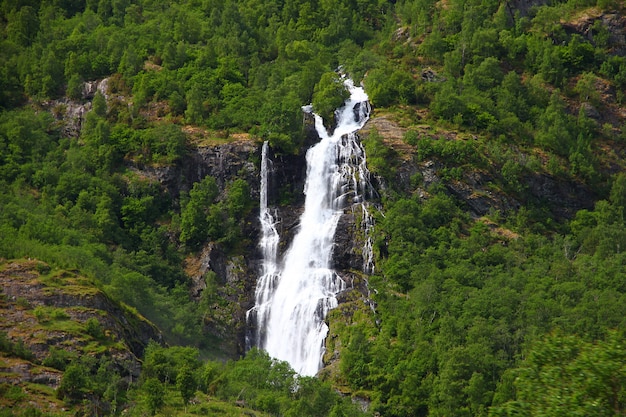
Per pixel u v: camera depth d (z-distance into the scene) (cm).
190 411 15925
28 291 17788
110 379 16450
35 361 16425
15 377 15838
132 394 16362
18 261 18500
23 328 17000
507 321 18362
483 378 16938
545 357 8800
